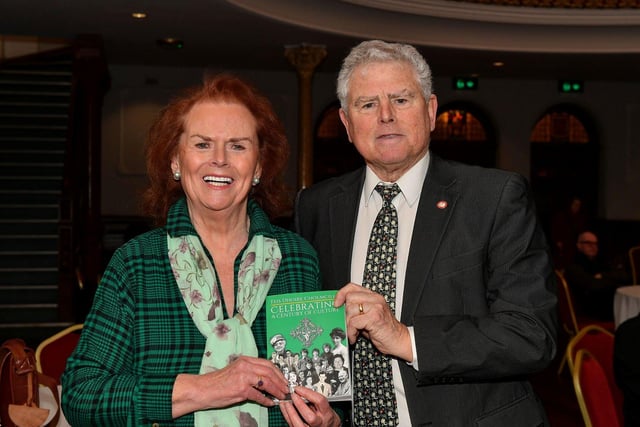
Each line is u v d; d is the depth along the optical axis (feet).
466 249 6.37
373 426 6.48
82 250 28.53
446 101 42.01
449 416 6.20
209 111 5.75
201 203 5.82
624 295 18.60
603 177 43.60
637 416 7.92
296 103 40.16
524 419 6.39
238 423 5.51
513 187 6.47
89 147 30.71
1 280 25.29
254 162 5.90
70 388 5.36
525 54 33.81
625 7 31.65
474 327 6.04
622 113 43.45
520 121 42.65
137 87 38.68
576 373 8.29
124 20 27.66
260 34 29.89
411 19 30.78
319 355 5.66
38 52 35.27
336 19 29.04
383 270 6.62
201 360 5.54
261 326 5.83
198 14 26.40
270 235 6.11
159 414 5.21
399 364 6.33
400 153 6.47
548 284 6.26
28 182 28.96
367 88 6.47
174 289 5.68
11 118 31.78
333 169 41.78
